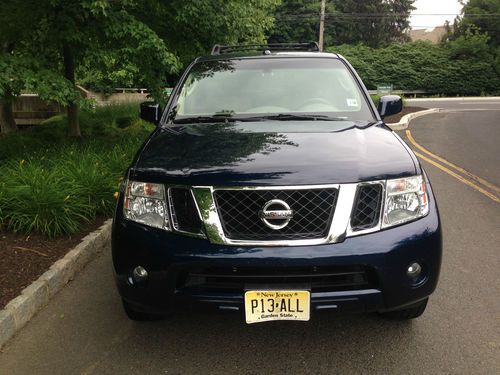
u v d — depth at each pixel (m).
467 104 29.30
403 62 42.22
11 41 8.98
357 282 2.69
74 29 7.83
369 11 52.41
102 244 4.88
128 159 7.07
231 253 2.59
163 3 8.74
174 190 2.78
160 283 2.72
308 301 2.61
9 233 4.75
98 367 2.90
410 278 2.74
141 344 3.13
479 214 5.70
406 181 2.82
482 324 3.29
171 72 8.57
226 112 3.91
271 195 2.63
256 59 4.45
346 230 2.62
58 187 5.09
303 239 2.60
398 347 3.04
